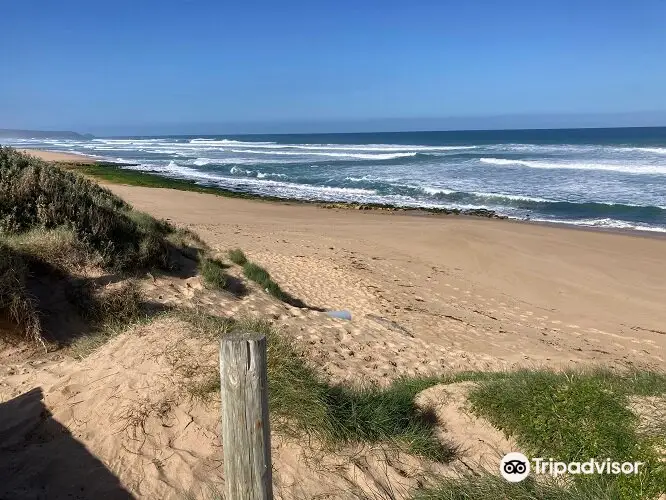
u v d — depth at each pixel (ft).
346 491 11.13
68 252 22.48
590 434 12.73
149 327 17.22
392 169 141.28
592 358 27.22
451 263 47.50
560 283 42.55
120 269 24.25
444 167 142.20
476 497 10.98
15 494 10.42
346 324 27.43
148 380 13.91
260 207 80.23
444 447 13.57
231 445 7.97
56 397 13.69
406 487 11.53
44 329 18.22
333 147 264.93
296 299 32.81
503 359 25.68
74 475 11.05
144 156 213.05
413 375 21.20
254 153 225.97
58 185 27.55
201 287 26.63
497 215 77.51
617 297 39.68
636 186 98.37
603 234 60.23
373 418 13.51
